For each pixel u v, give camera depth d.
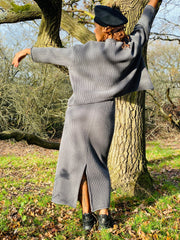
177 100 17.12
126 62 1.80
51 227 2.91
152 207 3.36
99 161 2.02
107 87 1.82
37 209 3.49
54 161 9.86
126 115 4.35
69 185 1.97
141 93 4.42
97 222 2.35
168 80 16.22
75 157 1.95
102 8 1.85
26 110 14.66
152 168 7.23
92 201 1.97
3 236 2.69
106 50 1.76
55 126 17.39
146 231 2.57
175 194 4.04
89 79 1.82
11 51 14.41
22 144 14.35
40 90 15.30
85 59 1.76
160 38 8.79
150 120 16.95
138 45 1.83
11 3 4.72
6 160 10.31
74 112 1.92
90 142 1.94
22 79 15.16
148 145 13.98
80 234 2.60
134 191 4.07
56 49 1.78
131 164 4.31
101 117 1.88
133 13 3.62
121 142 4.34
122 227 2.61
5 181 6.70
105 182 1.99
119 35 1.81
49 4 2.89
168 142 14.84
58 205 3.59
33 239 2.64
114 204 3.54
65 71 4.11
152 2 2.08
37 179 6.67
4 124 15.04
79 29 4.80
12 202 3.90
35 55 1.77
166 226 2.70
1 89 14.57
